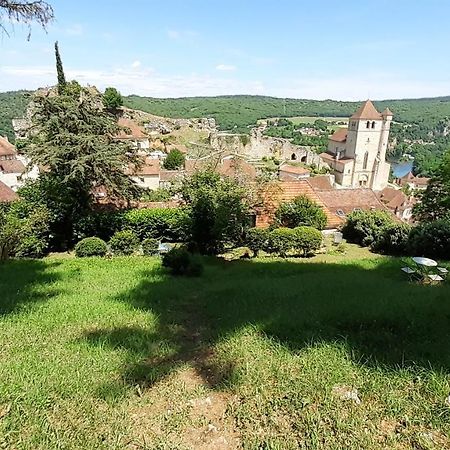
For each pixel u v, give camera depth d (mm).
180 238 21484
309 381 3990
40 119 20547
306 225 21328
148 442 3248
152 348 5082
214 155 42344
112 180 20891
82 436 3293
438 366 4172
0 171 41156
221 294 8344
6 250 14805
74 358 4750
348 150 62531
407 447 3088
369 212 23453
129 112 88250
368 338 5074
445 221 15836
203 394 3955
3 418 3473
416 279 10023
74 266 13125
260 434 3283
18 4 7992
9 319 6367
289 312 6430
